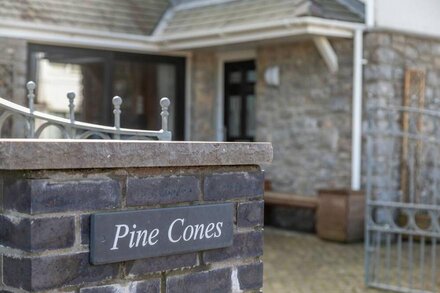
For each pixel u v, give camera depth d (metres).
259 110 9.34
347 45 8.32
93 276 1.78
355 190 8.07
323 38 8.11
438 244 8.05
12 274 1.72
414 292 5.45
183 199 1.96
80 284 1.75
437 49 8.80
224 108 10.10
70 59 8.69
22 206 1.70
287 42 8.73
